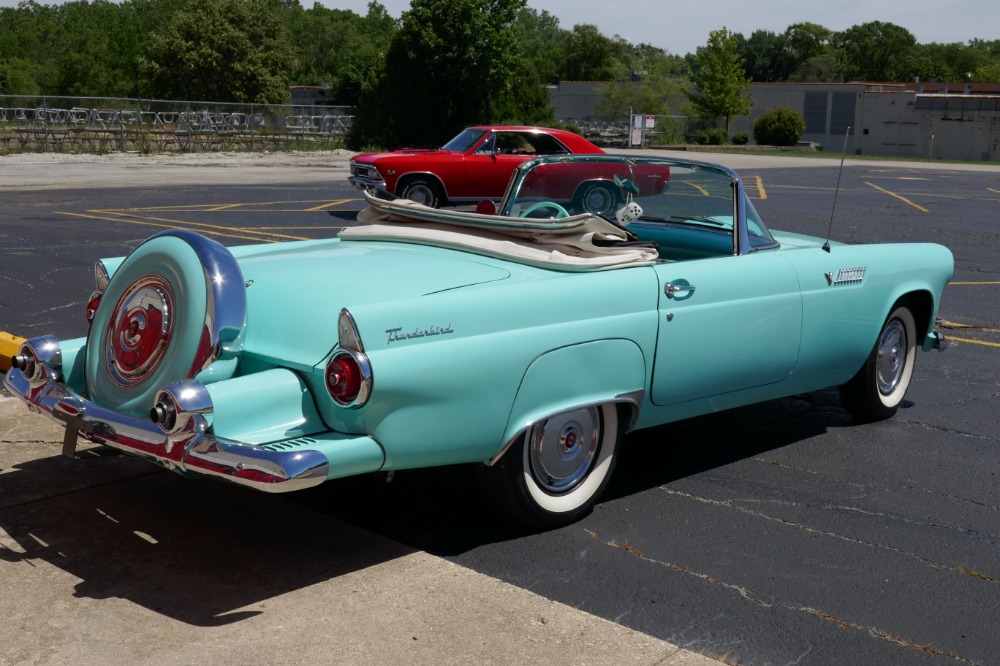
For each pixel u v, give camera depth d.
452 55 40.50
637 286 4.07
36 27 98.69
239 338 3.41
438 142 42.00
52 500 4.20
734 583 3.66
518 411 3.72
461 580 3.55
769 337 4.67
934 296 5.78
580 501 4.14
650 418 4.32
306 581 3.52
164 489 4.37
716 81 63.19
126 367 3.59
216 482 4.48
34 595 3.36
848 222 17.09
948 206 20.70
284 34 65.19
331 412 3.38
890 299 5.41
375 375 3.23
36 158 30.66
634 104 66.06
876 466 5.02
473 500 4.39
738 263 4.56
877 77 131.38
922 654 3.20
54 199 18.12
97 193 19.62
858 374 5.57
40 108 33.25
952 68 138.88
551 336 3.75
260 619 3.23
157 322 3.52
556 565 3.76
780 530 4.18
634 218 4.98
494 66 41.03
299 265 4.02
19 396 3.90
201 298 3.40
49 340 3.87
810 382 5.12
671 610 3.43
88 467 4.61
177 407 3.12
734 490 4.64
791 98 69.69
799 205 20.23
